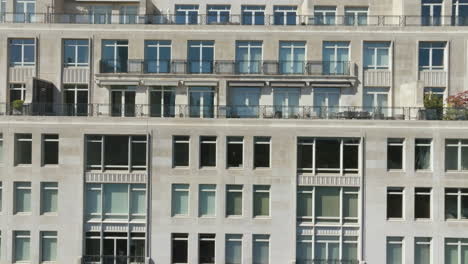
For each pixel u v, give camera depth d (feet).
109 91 120.26
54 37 120.26
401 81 118.93
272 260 108.47
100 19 122.21
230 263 109.60
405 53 118.73
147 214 109.19
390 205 108.99
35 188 109.50
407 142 107.76
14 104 113.19
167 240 109.40
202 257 109.91
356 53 119.24
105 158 110.63
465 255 107.86
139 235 110.42
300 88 119.65
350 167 109.29
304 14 132.16
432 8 122.72
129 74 117.70
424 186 107.55
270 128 108.88
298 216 109.50
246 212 108.78
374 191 108.06
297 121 108.58
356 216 109.29
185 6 136.56
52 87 120.26
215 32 119.85
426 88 119.55
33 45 120.88
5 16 123.65
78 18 121.90
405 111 113.91
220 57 119.96
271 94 119.85
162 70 119.03
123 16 122.72
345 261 108.78
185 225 109.29
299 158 109.70
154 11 135.33
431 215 107.86
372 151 108.17
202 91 119.75
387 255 108.37
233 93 120.16
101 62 118.83
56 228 109.70
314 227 109.09
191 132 109.29
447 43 118.32
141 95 119.85
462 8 123.54
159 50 120.78
